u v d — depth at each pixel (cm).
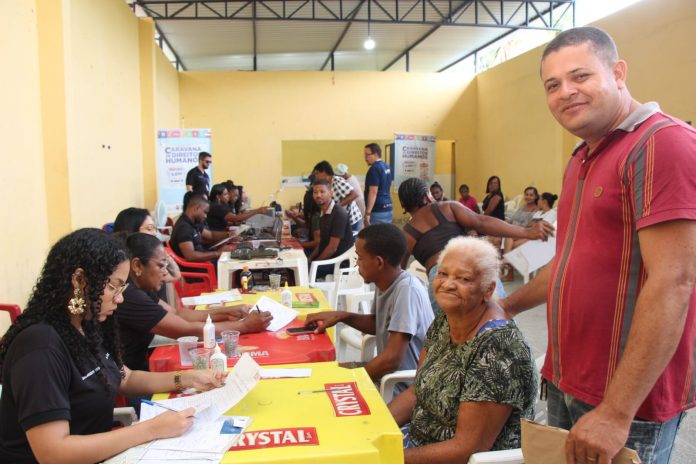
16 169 381
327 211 534
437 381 170
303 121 1148
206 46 1244
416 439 178
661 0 645
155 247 244
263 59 1394
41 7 425
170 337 231
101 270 146
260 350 217
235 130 1138
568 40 138
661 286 116
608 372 136
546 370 160
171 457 127
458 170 1209
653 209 120
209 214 707
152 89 839
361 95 1159
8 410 140
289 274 475
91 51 565
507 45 1253
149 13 1025
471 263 162
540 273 178
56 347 140
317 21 1058
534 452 123
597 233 138
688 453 262
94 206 567
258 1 986
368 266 240
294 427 141
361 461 128
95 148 574
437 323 190
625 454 113
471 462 146
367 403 155
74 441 131
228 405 148
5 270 360
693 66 604
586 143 153
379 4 1022
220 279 432
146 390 174
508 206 990
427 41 1241
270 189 1151
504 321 161
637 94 693
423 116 1184
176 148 877
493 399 152
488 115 1145
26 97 402
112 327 171
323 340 231
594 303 138
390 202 725
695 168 118
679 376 132
